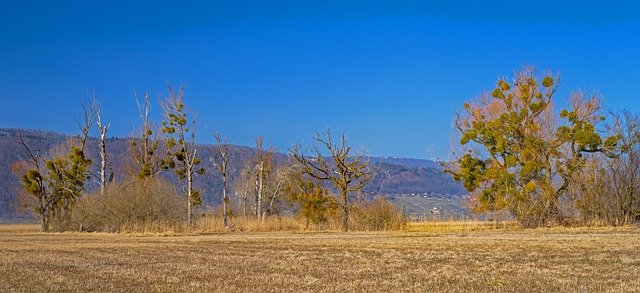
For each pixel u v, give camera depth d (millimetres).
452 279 18969
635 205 51750
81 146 62062
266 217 63438
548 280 18469
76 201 58156
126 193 54938
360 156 56188
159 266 23359
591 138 50344
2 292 16688
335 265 23484
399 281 18688
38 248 33250
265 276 20047
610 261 23469
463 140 53500
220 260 25797
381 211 54469
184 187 64500
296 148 56406
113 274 20750
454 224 55844
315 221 56031
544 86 52594
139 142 64500
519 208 51094
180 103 60250
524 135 52625
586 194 52219
